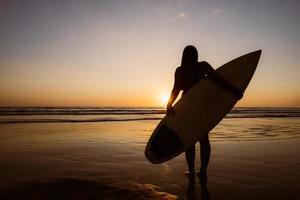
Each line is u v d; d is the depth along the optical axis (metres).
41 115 23.11
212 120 3.14
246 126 13.25
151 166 4.34
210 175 3.78
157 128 3.35
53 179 3.46
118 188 3.04
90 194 2.81
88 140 7.49
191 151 3.10
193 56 3.06
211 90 3.33
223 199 2.83
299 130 11.27
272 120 19.61
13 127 10.95
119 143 6.96
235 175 3.80
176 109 3.34
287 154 5.57
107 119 18.44
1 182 3.31
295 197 2.93
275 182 3.47
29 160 4.73
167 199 2.73
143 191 2.96
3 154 5.26
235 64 3.65
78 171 3.95
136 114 30.12
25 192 2.88
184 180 3.51
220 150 5.97
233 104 3.24
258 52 3.69
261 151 5.89
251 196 2.94
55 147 6.20
